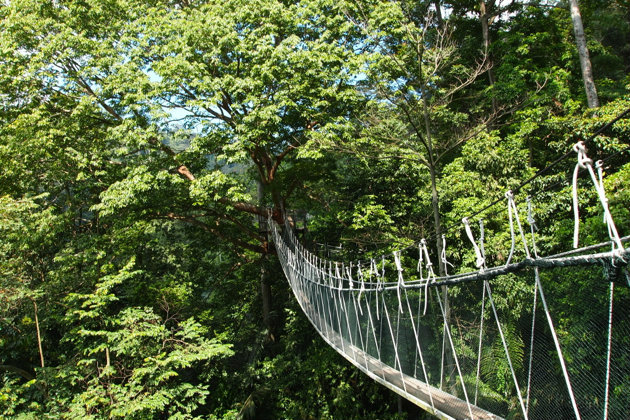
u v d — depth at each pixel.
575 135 8.96
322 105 10.59
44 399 8.55
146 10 11.47
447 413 3.79
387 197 11.30
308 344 12.57
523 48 12.53
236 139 10.33
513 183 9.18
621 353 2.04
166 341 10.37
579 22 10.71
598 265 2.20
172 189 10.73
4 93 10.83
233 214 14.35
